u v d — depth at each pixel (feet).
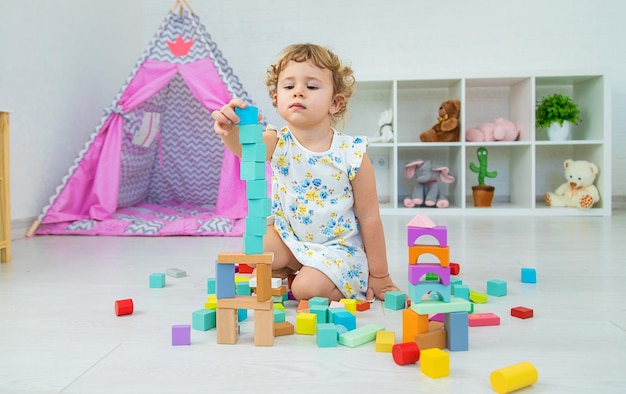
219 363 2.87
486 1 12.18
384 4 12.36
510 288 4.58
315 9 12.43
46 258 6.19
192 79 8.97
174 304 4.11
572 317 3.71
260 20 12.51
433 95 12.50
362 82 11.33
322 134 4.32
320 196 4.38
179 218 9.10
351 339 3.13
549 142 10.68
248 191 3.13
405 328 3.10
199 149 10.52
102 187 8.69
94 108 10.52
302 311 3.76
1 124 5.87
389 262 5.83
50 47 8.95
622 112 12.05
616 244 6.88
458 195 11.23
